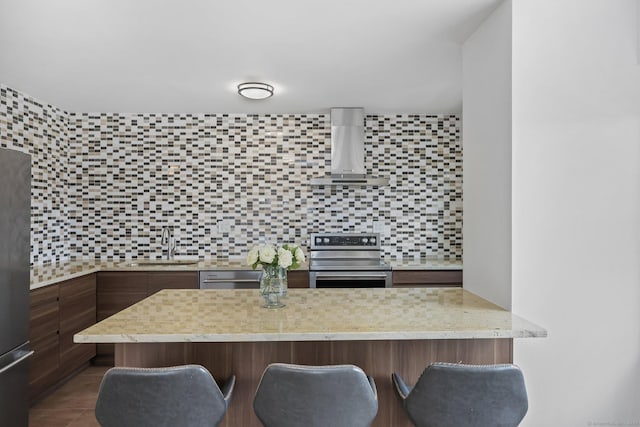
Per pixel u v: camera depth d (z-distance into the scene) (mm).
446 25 2275
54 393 3115
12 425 2244
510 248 2035
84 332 1646
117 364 1891
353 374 1394
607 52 2072
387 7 2061
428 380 1444
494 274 2191
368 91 3443
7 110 3236
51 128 3842
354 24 2232
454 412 1445
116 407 1391
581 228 2055
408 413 1523
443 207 4277
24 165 2350
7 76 3012
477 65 2338
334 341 1931
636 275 2062
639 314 2059
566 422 2051
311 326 1742
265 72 2969
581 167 2059
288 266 2139
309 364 1923
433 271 3729
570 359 2047
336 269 3725
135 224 4180
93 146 4160
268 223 4215
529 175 2033
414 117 4262
